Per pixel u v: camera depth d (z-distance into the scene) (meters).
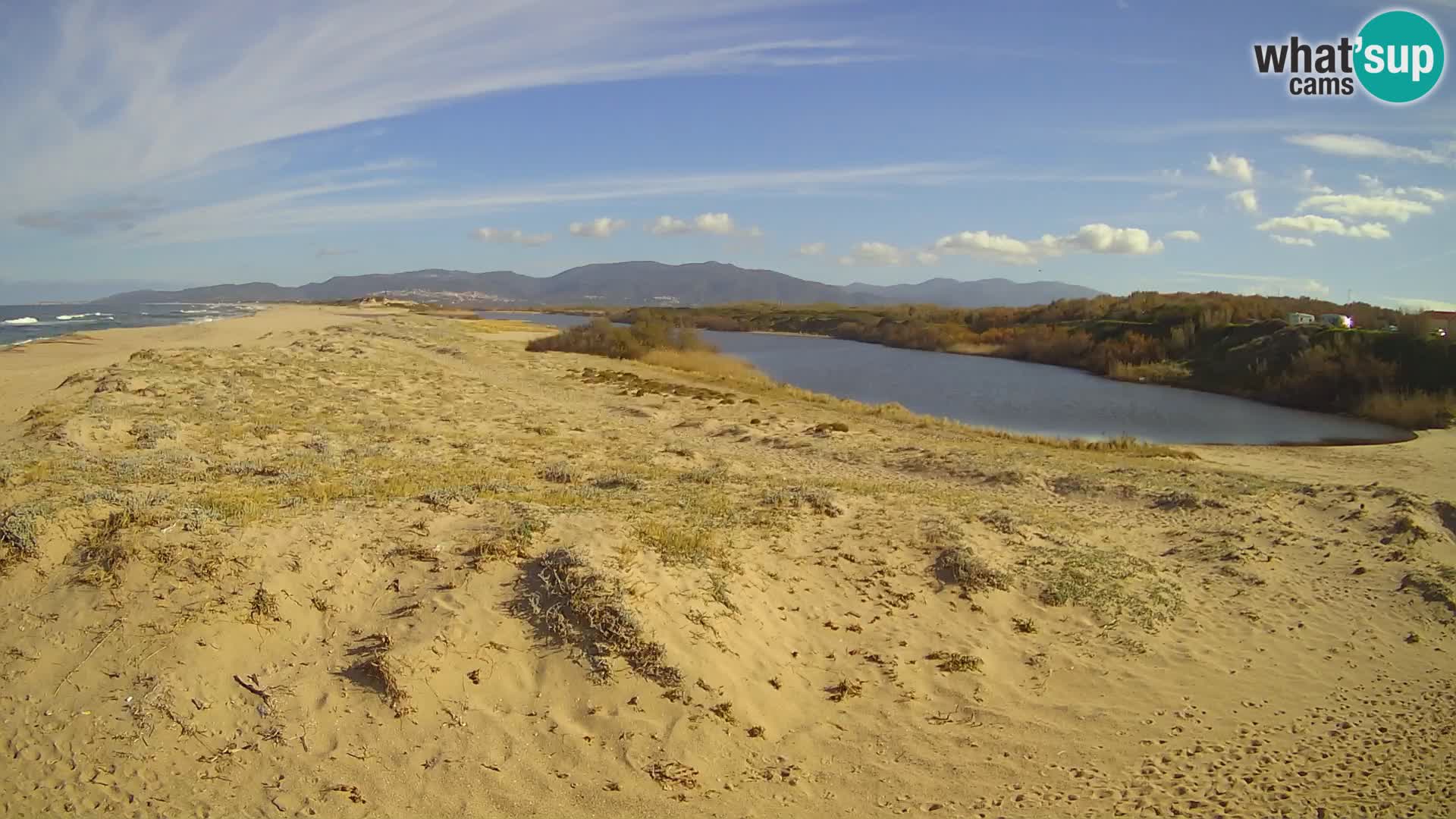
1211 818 6.09
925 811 6.11
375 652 6.66
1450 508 14.90
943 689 7.84
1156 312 69.50
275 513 8.72
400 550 8.06
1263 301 67.88
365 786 5.67
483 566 7.82
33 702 5.94
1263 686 8.50
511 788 5.82
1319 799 6.39
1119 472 19.41
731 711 6.85
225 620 6.71
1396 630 10.15
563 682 6.79
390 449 17.52
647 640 7.16
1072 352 69.12
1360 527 14.14
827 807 6.08
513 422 25.19
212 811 5.32
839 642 8.37
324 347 43.81
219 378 26.67
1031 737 7.20
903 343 93.00
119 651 6.36
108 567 7.10
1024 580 10.23
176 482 10.74
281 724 6.03
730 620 8.02
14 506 8.00
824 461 21.97
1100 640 9.19
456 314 140.00
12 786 5.31
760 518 11.13
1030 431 34.22
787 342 97.12
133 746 5.69
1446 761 7.05
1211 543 13.27
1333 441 32.03
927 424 29.48
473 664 6.76
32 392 24.34
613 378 40.03
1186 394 48.56
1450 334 42.41
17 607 6.74
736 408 31.38
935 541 10.86
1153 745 7.19
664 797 5.93
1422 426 35.88
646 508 11.16
